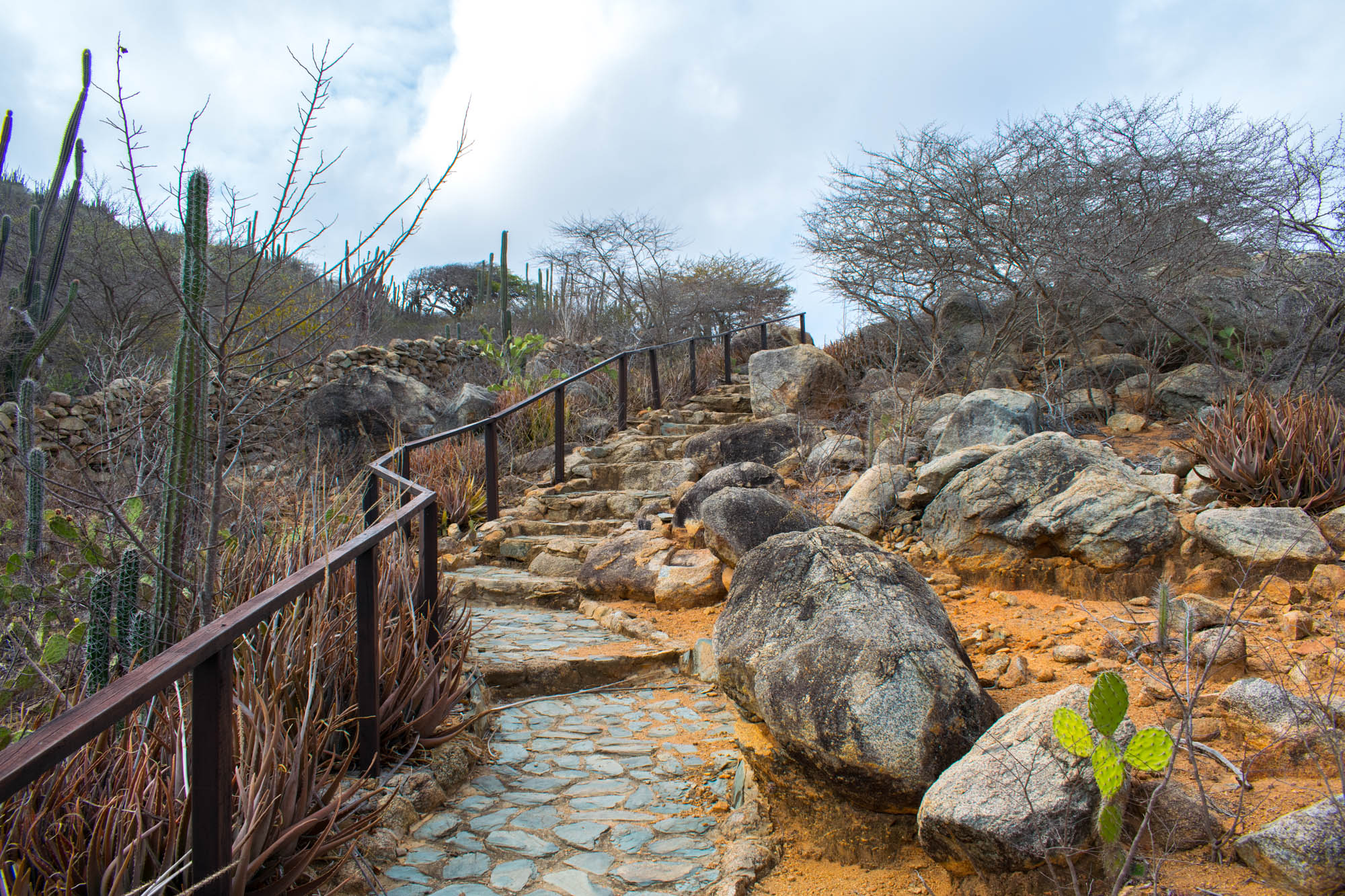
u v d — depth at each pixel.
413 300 28.48
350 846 2.44
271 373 3.13
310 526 3.96
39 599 3.28
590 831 2.78
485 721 3.65
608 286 19.78
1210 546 3.78
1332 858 1.70
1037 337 8.41
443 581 5.55
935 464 5.06
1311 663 2.67
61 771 2.09
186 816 1.98
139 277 8.00
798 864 2.53
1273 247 6.12
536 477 8.22
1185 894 1.79
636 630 4.79
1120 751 1.87
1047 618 3.74
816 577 2.99
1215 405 5.59
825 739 2.45
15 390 7.59
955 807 2.09
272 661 2.68
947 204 7.92
